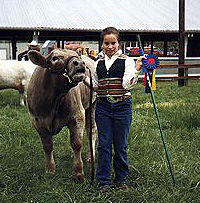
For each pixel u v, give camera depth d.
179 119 6.54
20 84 8.39
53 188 3.39
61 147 4.80
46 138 3.66
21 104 8.67
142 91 11.61
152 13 19.58
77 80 2.94
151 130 5.86
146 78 3.48
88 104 4.22
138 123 6.33
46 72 3.27
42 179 3.63
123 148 3.39
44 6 18.14
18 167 3.89
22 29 15.11
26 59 11.67
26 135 5.55
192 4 22.58
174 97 10.20
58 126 3.52
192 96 10.42
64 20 16.59
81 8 18.73
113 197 3.18
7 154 4.42
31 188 3.42
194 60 18.67
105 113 3.33
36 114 3.49
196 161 4.20
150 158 4.27
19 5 17.83
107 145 3.33
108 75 3.24
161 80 15.68
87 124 4.45
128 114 3.34
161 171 3.76
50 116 3.40
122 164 3.42
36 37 15.75
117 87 3.24
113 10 19.22
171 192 3.30
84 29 15.98
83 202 3.16
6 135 5.44
